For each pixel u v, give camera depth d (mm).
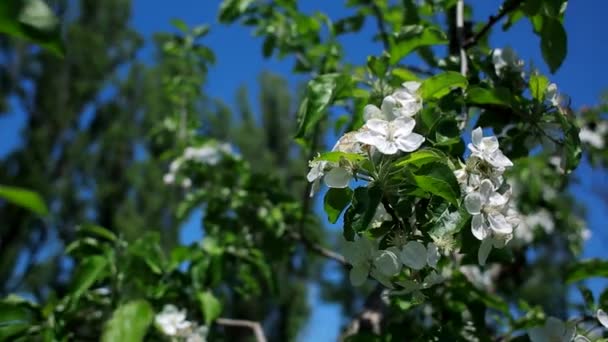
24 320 990
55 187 6086
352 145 627
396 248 621
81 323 1039
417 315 964
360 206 605
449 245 630
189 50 1645
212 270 1118
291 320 5266
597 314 742
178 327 1039
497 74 818
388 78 819
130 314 955
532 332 737
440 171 605
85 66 6734
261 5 1354
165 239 5434
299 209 1329
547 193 1658
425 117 702
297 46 1308
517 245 1475
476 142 643
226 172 1460
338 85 770
